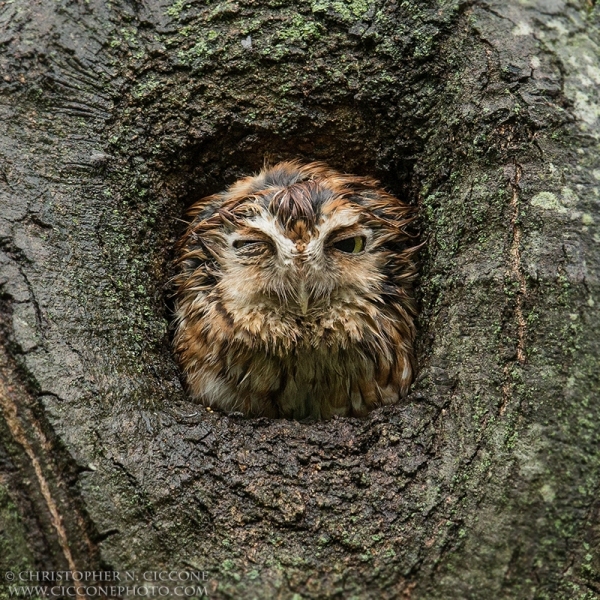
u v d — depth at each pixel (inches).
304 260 268.4
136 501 212.2
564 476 208.5
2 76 253.1
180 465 222.7
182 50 274.4
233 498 219.6
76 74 262.4
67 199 251.9
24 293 231.1
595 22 256.5
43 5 262.1
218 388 295.4
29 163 249.3
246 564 207.0
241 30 274.8
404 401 246.8
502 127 242.1
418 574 205.8
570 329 218.2
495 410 221.8
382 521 214.5
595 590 204.5
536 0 255.6
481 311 233.9
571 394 213.8
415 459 225.6
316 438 235.6
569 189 230.5
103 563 204.5
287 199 274.5
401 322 291.7
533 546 204.8
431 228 266.2
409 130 275.9
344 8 272.4
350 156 298.0
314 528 214.5
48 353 225.5
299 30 274.5
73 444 214.8
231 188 300.4
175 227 298.7
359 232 285.1
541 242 227.9
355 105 280.7
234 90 280.1
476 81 250.7
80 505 209.6
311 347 286.2
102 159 261.6
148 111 275.4
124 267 260.7
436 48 263.9
